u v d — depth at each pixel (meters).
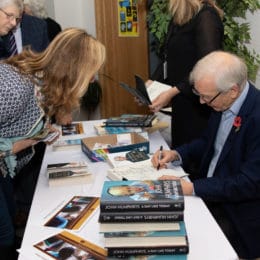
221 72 1.51
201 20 2.09
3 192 1.69
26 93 1.39
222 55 1.56
